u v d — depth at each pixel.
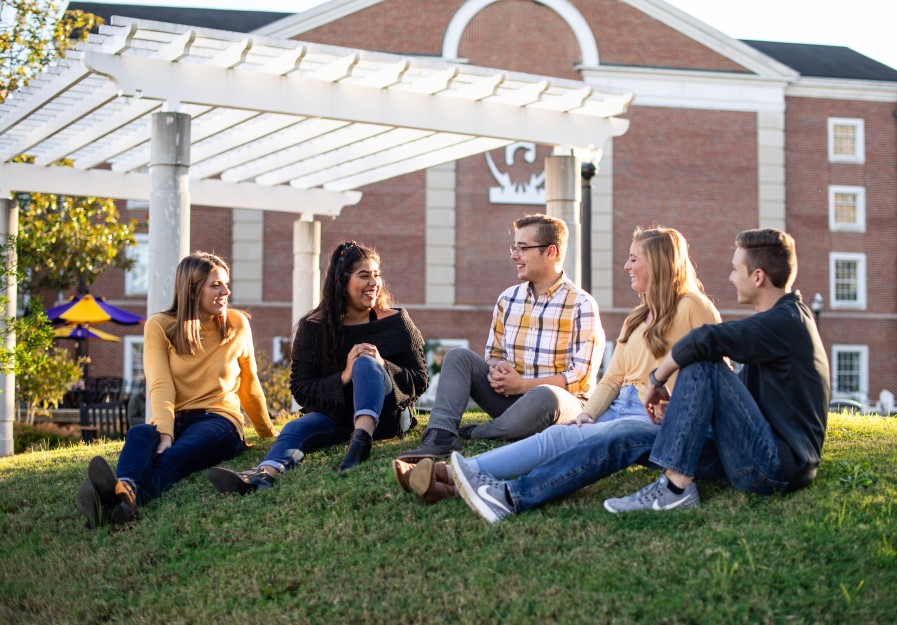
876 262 31.66
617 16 29.78
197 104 8.52
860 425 6.86
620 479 5.06
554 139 10.00
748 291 4.76
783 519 4.36
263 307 27.89
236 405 6.37
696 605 3.71
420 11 28.67
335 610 4.18
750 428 4.49
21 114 9.67
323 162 12.50
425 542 4.57
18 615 4.95
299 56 8.39
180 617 4.45
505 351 6.28
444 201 28.92
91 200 15.52
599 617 3.72
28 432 13.91
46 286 18.72
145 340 6.11
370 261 6.04
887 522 4.28
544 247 6.07
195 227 27.78
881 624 3.59
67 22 14.05
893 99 31.72
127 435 5.80
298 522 5.06
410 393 6.17
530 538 4.38
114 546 5.29
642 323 5.23
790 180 31.08
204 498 5.60
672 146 30.09
